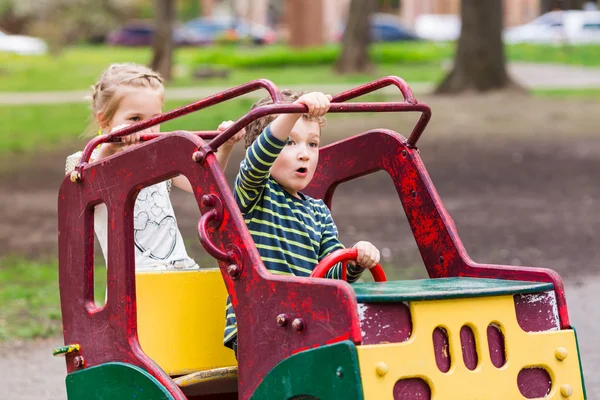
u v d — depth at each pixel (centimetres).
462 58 2473
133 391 345
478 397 295
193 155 319
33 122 2008
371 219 1044
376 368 274
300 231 358
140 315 366
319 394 281
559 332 315
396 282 322
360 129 1805
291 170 356
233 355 380
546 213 1086
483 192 1234
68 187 379
